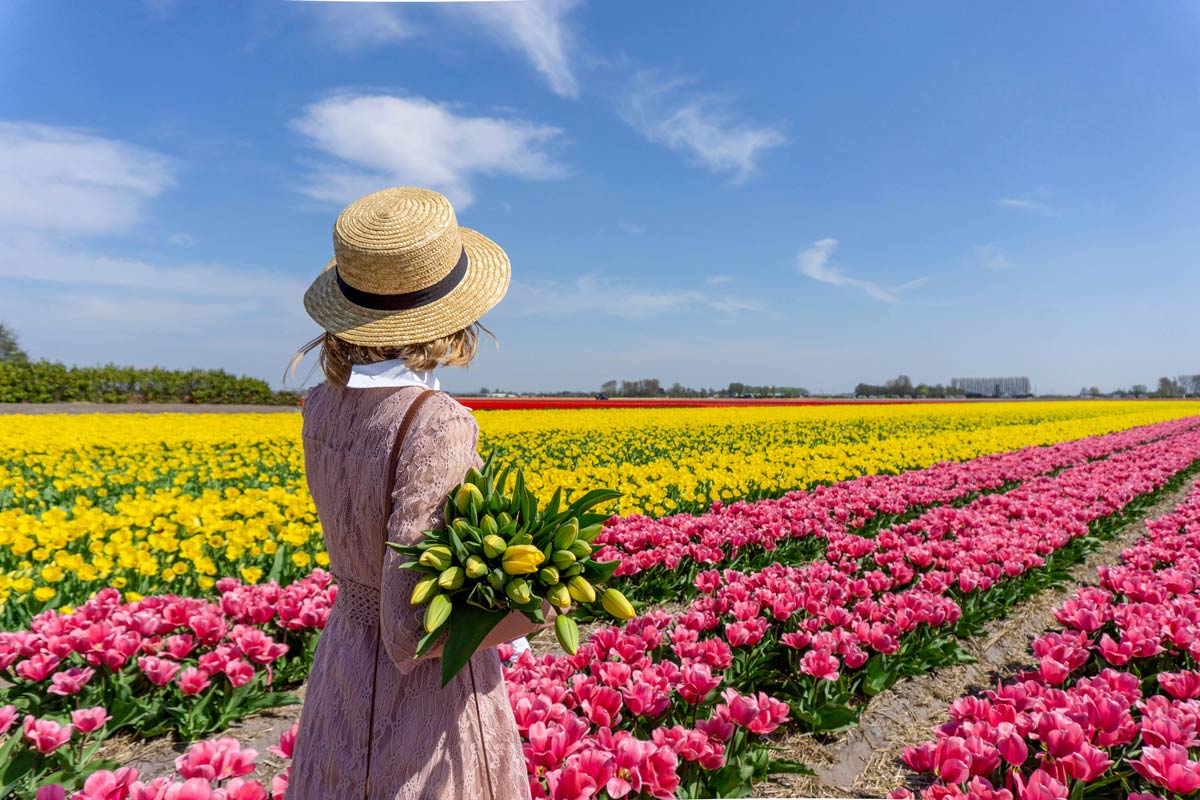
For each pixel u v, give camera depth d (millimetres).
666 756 2596
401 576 1418
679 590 5863
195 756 2531
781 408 36469
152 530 6258
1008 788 2783
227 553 5422
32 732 2848
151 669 3500
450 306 1624
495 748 1748
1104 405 53781
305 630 4320
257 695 3793
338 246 1601
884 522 8312
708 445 17234
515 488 1611
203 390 35812
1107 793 3102
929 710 4188
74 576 5023
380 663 1617
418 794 1593
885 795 3328
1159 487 11203
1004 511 8203
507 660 3445
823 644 3883
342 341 1655
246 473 10445
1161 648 4004
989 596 5660
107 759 3176
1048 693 3270
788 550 6973
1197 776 2604
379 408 1550
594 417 26141
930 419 30453
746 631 4031
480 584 1447
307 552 5910
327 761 1645
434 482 1477
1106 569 5352
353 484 1553
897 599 4668
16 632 3873
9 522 5621
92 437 14109
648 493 8617
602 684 3322
